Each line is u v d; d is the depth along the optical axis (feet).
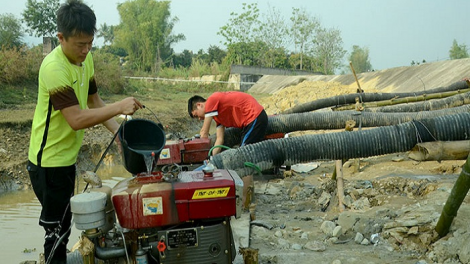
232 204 9.91
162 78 127.03
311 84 79.56
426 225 14.28
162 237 9.85
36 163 10.83
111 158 39.75
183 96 98.07
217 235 10.00
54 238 11.14
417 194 18.58
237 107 19.44
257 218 18.61
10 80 63.26
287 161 16.53
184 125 62.34
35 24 138.41
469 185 12.12
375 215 16.30
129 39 180.34
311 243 14.78
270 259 13.51
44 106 10.61
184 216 9.84
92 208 9.71
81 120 10.34
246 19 171.12
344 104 36.14
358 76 90.79
